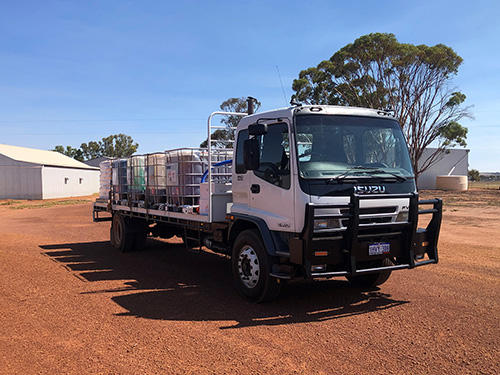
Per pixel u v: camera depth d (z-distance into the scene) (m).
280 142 6.12
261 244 6.29
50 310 6.09
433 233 6.47
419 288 7.19
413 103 36.91
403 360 4.32
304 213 5.61
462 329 5.19
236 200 7.08
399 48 35.28
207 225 7.80
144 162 9.96
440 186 53.12
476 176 96.25
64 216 23.19
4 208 31.62
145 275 8.46
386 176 6.07
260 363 4.27
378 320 5.58
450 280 7.74
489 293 6.84
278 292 6.30
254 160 6.00
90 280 8.00
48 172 44.47
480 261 9.53
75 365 4.26
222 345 4.74
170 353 4.54
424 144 39.28
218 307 6.25
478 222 17.86
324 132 6.06
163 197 9.17
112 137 113.06
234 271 6.86
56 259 10.20
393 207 5.99
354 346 4.70
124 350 4.62
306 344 4.77
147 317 5.77
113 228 11.91
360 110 6.52
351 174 5.88
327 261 5.63
